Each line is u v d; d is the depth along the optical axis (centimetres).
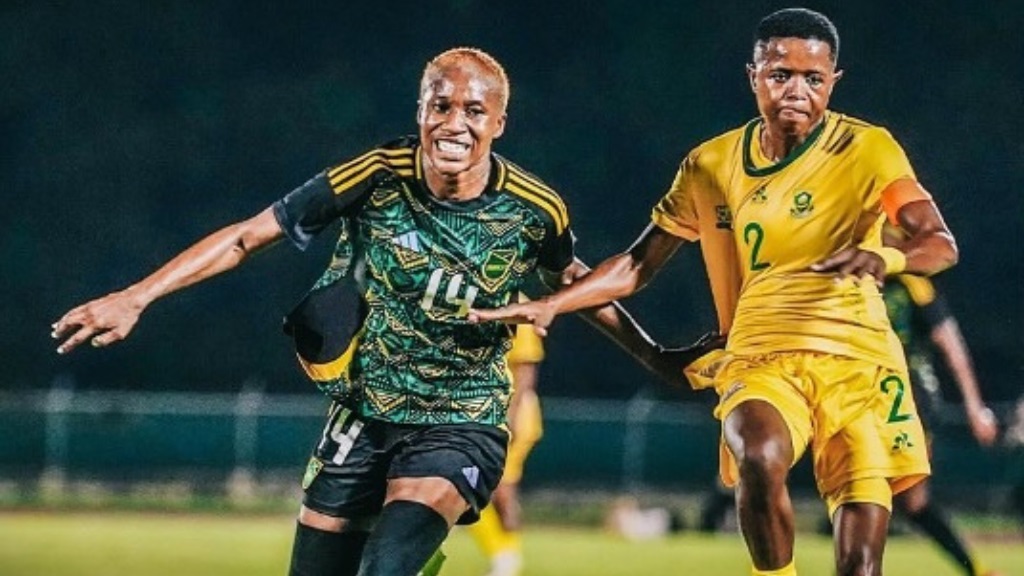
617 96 6016
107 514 3444
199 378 5334
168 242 5803
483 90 1041
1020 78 6044
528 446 2033
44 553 2512
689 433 4072
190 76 6022
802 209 1140
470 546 2778
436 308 1079
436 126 1040
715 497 3164
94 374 5344
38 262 5691
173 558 2458
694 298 5431
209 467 4050
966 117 6006
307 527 1143
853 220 1137
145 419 4059
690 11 6094
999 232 5803
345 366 1104
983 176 5916
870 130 1137
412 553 1043
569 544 2886
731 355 1169
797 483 3753
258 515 3478
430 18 6131
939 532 1820
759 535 1092
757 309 1159
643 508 3694
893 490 1192
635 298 5428
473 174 1060
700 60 6053
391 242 1075
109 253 5738
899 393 1168
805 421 1138
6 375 5375
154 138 5922
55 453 4047
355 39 6125
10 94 5922
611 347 5222
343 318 1099
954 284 5684
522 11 6125
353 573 1150
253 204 5916
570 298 1139
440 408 1102
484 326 1090
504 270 1080
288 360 5388
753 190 1153
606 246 5841
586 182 5916
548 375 5200
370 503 1127
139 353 5338
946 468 3900
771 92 1128
